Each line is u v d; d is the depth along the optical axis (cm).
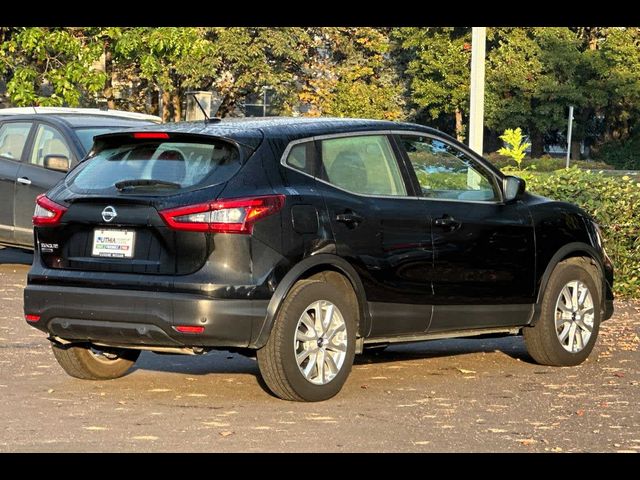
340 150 809
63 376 864
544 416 746
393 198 828
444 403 781
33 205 1480
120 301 747
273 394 799
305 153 789
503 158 6244
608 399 805
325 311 772
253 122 803
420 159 860
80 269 770
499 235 887
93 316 758
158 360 941
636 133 6800
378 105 5066
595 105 6594
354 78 5056
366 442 666
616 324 1179
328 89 5031
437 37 6281
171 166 767
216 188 744
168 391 809
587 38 6825
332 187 794
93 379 849
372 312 808
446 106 6331
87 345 817
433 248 841
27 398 780
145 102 4591
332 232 779
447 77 6253
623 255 1393
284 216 754
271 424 707
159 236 743
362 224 797
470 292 867
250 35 4869
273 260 746
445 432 696
